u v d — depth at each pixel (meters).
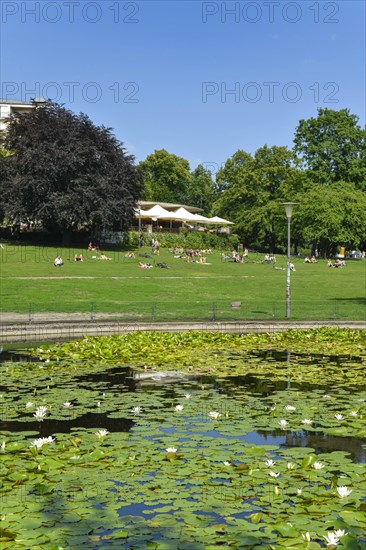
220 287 40.97
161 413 10.23
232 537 5.52
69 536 5.53
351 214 68.19
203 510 6.17
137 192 68.88
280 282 44.78
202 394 11.84
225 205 90.56
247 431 9.12
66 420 9.74
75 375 13.81
